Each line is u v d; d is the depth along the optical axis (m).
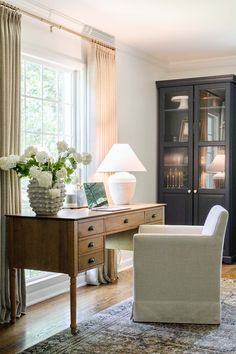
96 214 3.36
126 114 5.26
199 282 3.29
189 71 6.10
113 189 4.23
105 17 4.23
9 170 3.41
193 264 3.29
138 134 5.51
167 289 3.32
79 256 3.15
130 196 4.27
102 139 4.61
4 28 3.37
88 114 4.54
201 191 5.61
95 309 3.68
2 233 3.39
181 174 5.77
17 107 3.49
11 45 3.43
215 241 3.28
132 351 2.81
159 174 5.89
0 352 2.83
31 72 4.04
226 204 5.47
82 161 3.54
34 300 3.91
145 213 4.05
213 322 3.29
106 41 4.79
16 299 3.50
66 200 3.85
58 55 4.18
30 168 3.20
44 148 4.20
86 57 4.54
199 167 5.64
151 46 5.26
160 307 3.33
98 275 4.50
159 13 4.14
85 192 3.79
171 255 3.30
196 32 4.73
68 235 3.12
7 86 3.39
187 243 3.28
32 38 3.87
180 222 5.75
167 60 5.98
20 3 3.68
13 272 3.38
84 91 4.54
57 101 4.36
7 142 3.39
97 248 3.35
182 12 4.12
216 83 5.51
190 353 2.77
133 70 5.38
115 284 4.53
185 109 5.72
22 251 3.32
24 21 3.77
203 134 5.62
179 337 3.04
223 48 5.39
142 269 3.33
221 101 5.49
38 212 3.30
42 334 3.14
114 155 4.21
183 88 5.71
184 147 5.75
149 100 5.75
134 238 3.33
